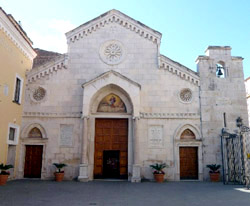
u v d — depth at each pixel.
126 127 23.52
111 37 24.66
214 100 23.22
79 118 23.08
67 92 23.61
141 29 24.62
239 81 23.61
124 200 13.18
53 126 23.00
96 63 24.19
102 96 23.66
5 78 19.91
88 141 22.62
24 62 23.53
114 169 23.17
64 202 12.48
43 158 22.41
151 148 22.50
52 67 24.03
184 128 22.86
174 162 22.23
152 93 23.50
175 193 15.52
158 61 23.92
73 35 24.67
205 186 18.72
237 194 15.20
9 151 21.75
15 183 19.27
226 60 24.02
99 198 13.68
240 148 21.48
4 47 19.70
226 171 21.78
